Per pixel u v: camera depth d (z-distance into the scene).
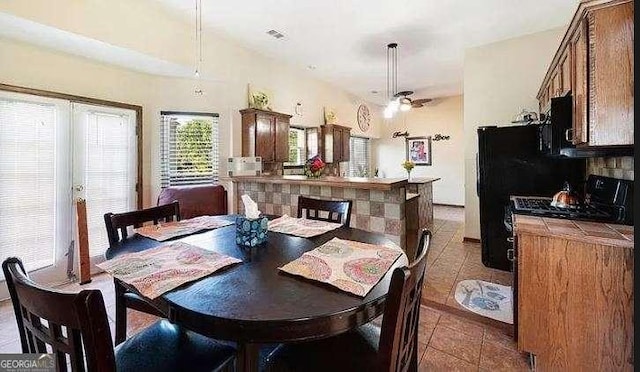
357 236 1.59
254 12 3.19
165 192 3.44
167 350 1.11
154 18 3.07
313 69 5.13
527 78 3.75
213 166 4.11
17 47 2.59
